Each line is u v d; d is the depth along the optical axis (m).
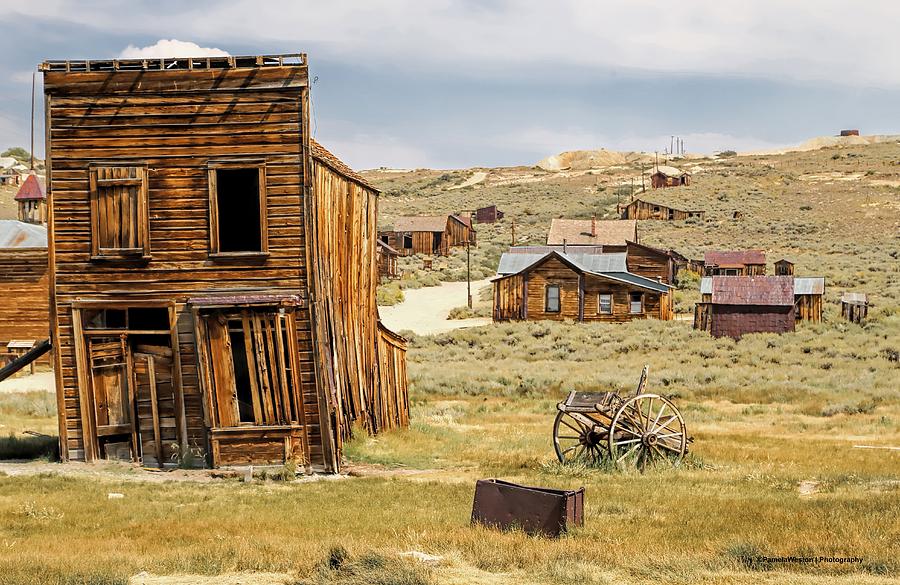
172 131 20.42
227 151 20.36
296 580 9.87
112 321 21.47
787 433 26.98
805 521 12.84
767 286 53.78
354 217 24.39
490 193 165.38
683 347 50.75
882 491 15.85
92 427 20.48
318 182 21.20
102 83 20.41
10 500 15.55
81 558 10.80
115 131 20.44
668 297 60.41
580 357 49.50
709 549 11.20
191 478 18.84
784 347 48.75
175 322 20.33
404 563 10.13
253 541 11.82
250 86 20.30
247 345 20.02
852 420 29.41
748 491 16.28
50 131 20.45
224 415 19.94
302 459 19.81
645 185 156.62
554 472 18.97
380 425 25.67
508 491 12.73
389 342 27.02
